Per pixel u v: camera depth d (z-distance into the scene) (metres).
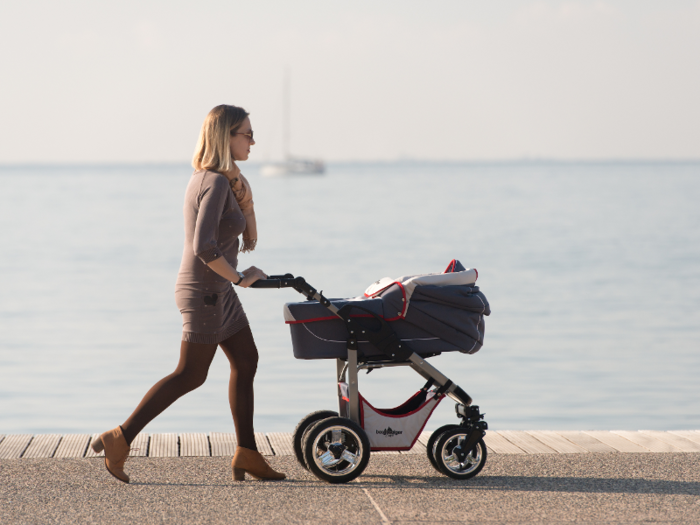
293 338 7.00
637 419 13.16
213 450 7.91
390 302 7.02
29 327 22.45
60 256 44.56
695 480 6.94
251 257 41.19
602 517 5.95
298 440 7.10
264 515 5.95
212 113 6.86
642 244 48.59
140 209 98.12
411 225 65.56
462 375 16.39
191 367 6.85
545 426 12.74
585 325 22.38
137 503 6.21
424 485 6.79
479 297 7.19
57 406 14.05
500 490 6.63
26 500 6.26
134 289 31.16
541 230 59.56
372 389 15.03
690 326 22.11
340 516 5.94
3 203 114.62
